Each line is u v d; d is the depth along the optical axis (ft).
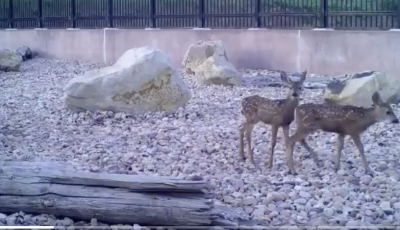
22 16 86.12
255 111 29.91
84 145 34.30
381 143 34.47
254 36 61.77
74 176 22.62
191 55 60.29
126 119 40.57
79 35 78.13
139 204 21.65
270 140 34.83
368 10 54.90
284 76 29.32
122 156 31.55
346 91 43.14
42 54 83.05
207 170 29.25
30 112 44.11
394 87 43.68
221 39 63.98
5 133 37.83
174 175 28.30
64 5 80.23
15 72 69.26
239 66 62.95
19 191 22.65
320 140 34.81
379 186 27.02
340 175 28.45
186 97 43.09
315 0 58.03
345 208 24.20
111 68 42.83
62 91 54.29
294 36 59.16
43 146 34.32
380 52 54.08
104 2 75.15
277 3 60.75
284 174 28.78
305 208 24.27
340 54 56.39
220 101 46.98
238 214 23.25
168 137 35.65
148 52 41.96
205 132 36.70
